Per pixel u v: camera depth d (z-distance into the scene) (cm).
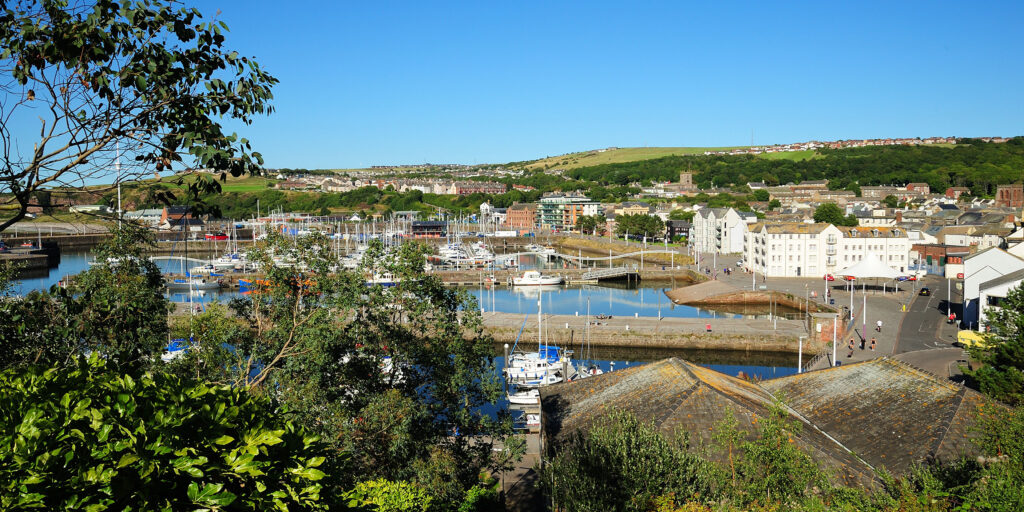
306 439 1705
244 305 3956
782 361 10681
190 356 3619
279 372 3625
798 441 3762
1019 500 2514
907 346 10000
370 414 3494
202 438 1477
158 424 1430
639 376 4888
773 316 13838
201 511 1371
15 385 1516
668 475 2945
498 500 4281
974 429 3578
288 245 3947
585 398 4869
